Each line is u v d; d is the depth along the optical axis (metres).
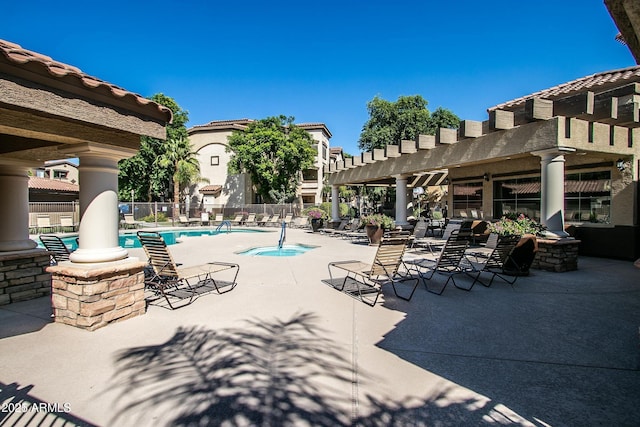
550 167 8.14
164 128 4.99
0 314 5.00
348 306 5.42
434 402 2.82
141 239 5.92
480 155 9.68
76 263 4.48
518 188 12.82
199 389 2.99
